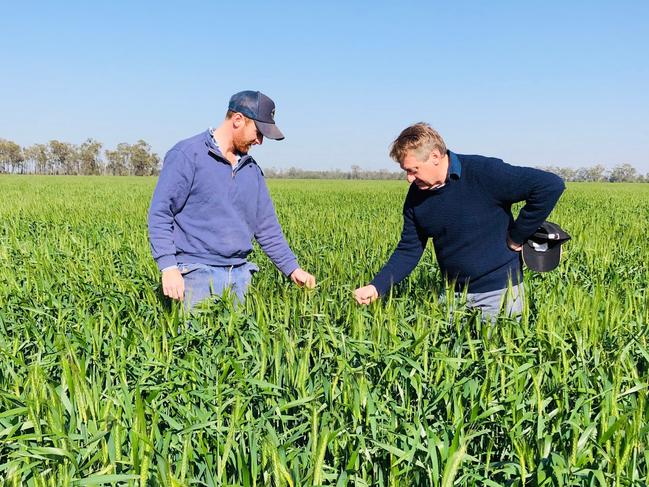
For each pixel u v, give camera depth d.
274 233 4.91
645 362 3.90
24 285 5.88
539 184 3.96
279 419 3.12
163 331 3.82
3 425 2.98
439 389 3.25
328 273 6.51
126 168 160.62
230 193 4.58
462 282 4.48
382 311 4.39
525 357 3.63
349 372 3.29
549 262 4.29
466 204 4.15
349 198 28.31
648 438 2.84
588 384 3.41
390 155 4.18
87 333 3.98
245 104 4.38
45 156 160.00
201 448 2.74
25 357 4.07
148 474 2.53
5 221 13.89
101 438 2.68
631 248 9.35
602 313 4.59
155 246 4.43
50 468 2.71
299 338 3.86
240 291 4.75
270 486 2.61
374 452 2.79
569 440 2.88
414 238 4.50
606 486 2.56
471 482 2.64
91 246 9.20
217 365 3.61
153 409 2.94
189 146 4.48
